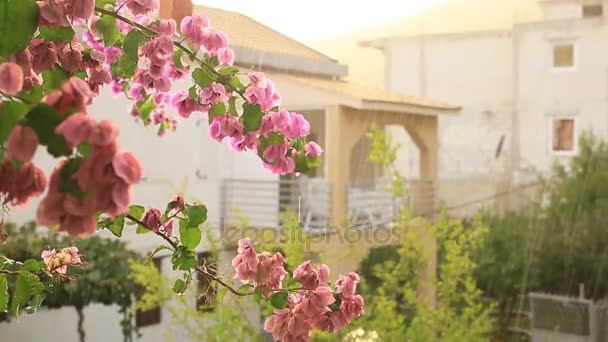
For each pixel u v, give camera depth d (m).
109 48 0.84
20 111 0.38
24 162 0.36
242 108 0.86
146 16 0.82
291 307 0.79
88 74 0.80
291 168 0.84
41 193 0.40
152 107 1.06
